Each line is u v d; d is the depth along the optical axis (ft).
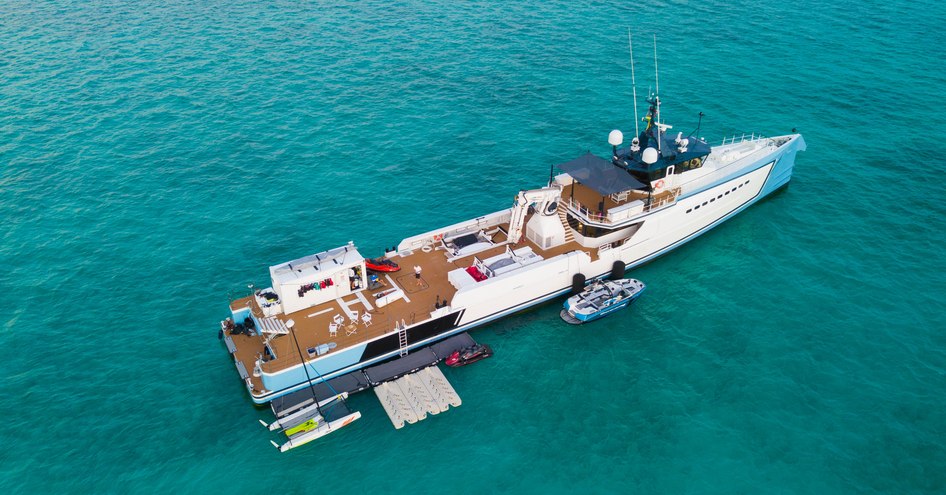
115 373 137.08
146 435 122.93
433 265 155.84
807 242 173.68
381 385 131.54
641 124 233.35
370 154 219.41
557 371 136.46
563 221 162.30
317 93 258.37
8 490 112.47
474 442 121.08
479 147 222.69
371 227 184.03
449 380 134.62
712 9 337.72
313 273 138.62
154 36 312.09
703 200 168.35
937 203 186.80
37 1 356.79
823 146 215.92
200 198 197.47
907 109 237.25
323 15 339.77
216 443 121.60
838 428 121.49
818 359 136.77
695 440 120.06
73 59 287.28
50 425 124.77
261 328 135.23
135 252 175.11
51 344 144.77
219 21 331.57
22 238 180.34
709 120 231.91
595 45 297.33
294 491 112.68
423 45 301.84
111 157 218.18
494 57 288.30
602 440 120.78
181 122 238.48
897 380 131.13
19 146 223.71
